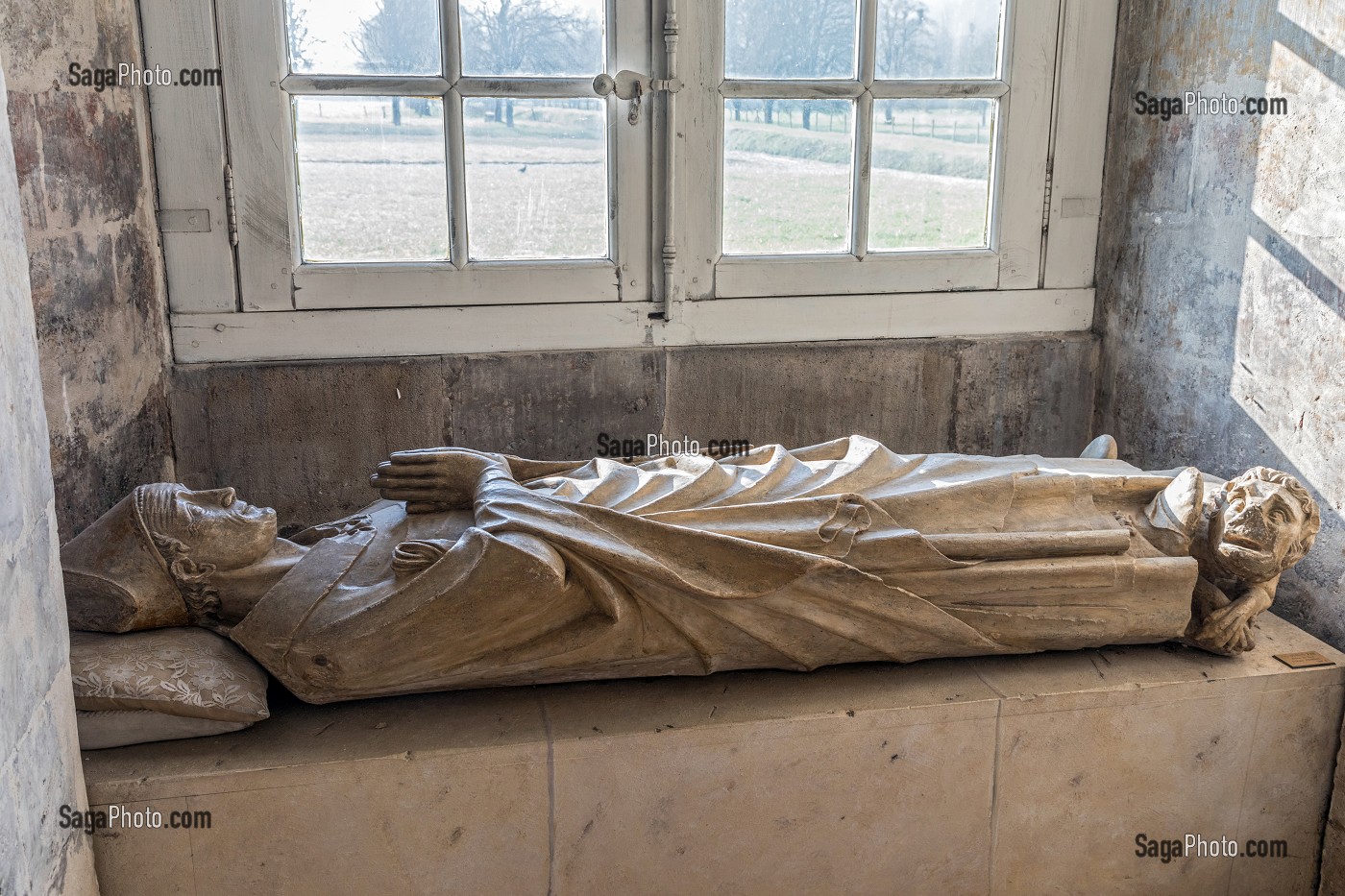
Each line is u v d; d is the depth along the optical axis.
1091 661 1.88
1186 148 2.37
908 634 1.78
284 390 2.36
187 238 2.29
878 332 2.62
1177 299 2.42
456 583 1.57
